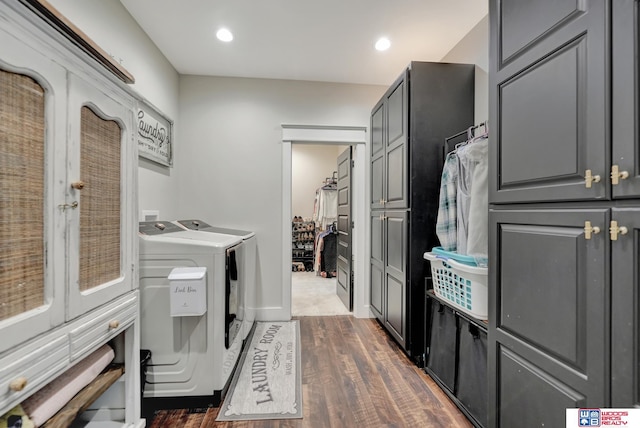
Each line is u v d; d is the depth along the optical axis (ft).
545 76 3.16
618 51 2.46
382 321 8.84
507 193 3.75
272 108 9.95
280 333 8.91
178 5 6.30
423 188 7.00
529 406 3.40
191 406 5.53
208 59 8.64
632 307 2.40
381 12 6.54
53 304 2.82
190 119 9.63
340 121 10.18
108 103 3.67
